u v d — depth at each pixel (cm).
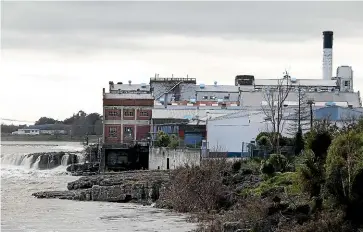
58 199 16300
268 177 13000
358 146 9700
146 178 16475
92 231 11638
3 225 12325
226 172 14250
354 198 9150
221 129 19062
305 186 10069
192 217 12712
